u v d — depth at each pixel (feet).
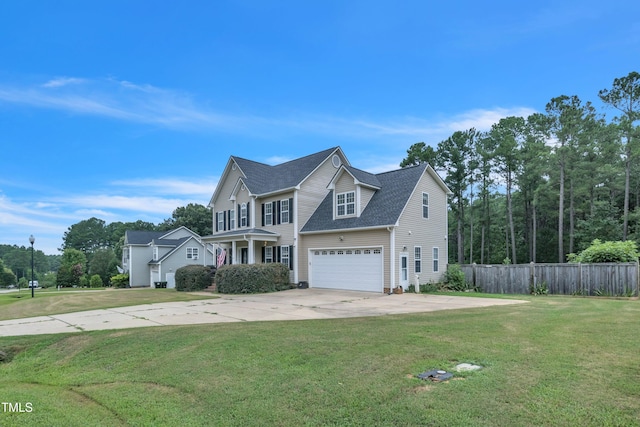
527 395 14.32
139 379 19.31
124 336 28.43
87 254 298.97
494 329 26.76
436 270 71.92
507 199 127.03
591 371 16.84
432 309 39.65
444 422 12.51
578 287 56.34
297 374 18.11
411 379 16.67
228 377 18.31
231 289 65.21
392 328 27.91
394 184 70.54
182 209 197.88
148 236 149.48
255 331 27.99
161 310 43.80
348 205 69.67
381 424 12.69
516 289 62.59
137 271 141.59
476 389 15.11
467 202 139.23
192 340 25.96
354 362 19.45
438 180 73.61
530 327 27.25
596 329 26.03
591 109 106.32
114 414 14.92
